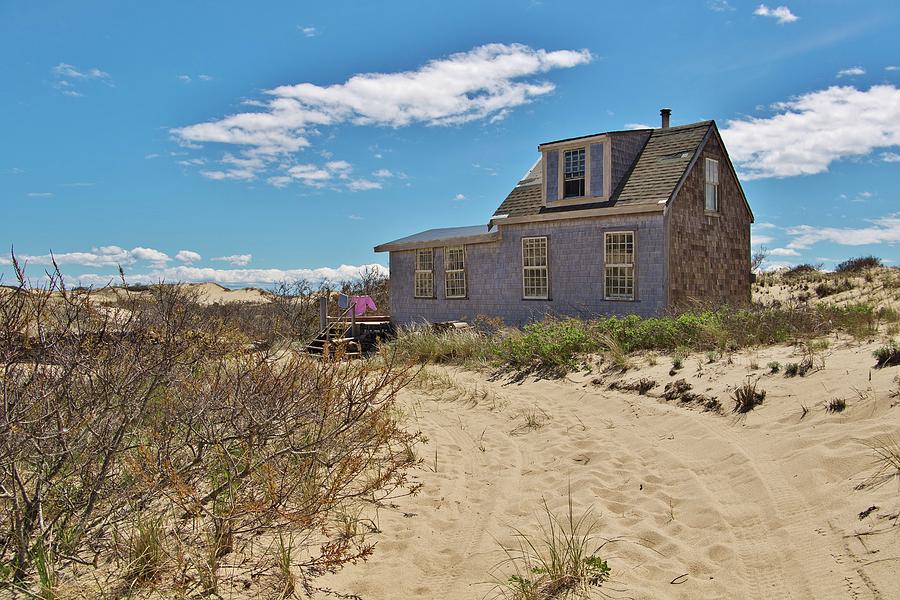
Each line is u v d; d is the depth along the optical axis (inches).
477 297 801.6
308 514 194.2
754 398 294.0
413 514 232.4
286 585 167.5
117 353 187.0
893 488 177.0
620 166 699.4
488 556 194.5
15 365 168.4
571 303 708.0
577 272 702.5
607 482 252.8
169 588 160.7
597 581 171.6
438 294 848.3
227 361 240.4
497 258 778.2
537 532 210.4
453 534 214.4
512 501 243.3
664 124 780.6
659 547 191.9
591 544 196.9
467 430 359.3
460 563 191.9
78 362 175.0
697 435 280.5
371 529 217.5
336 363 273.0
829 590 147.8
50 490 174.2
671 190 642.2
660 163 691.4
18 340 170.2
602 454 285.3
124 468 198.5
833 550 162.2
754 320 436.1
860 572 148.4
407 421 383.2
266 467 199.9
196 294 255.6
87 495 180.9
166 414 211.3
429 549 202.4
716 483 229.3
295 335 482.6
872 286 842.8
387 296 1236.5
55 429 168.1
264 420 211.6
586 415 354.6
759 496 206.8
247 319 422.9
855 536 163.0
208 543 179.6
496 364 530.6
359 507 235.8
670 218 640.4
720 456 249.8
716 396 314.7
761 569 167.5
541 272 734.5
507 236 767.7
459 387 473.7
